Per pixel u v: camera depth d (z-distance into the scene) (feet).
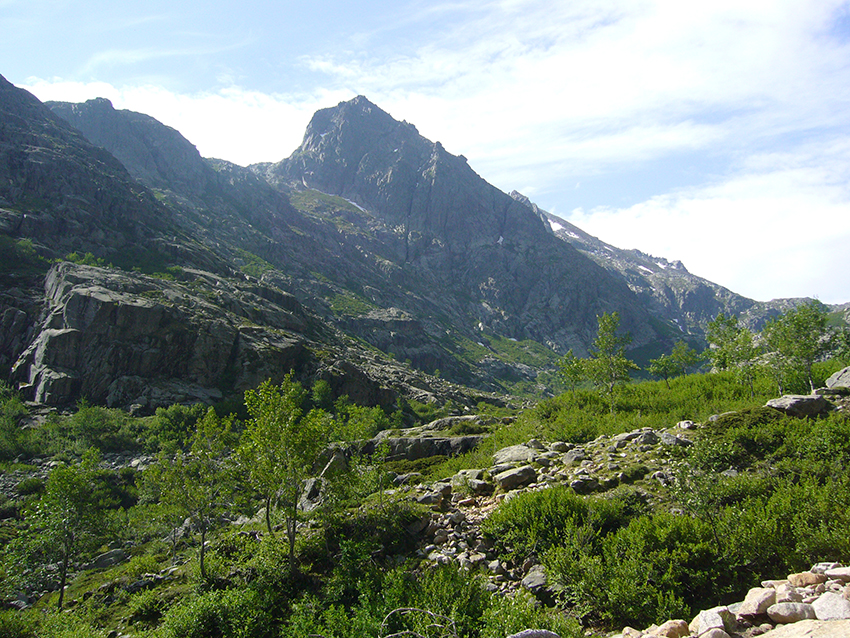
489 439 89.40
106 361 237.86
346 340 502.38
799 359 87.15
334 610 39.24
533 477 59.31
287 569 46.70
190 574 50.65
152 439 191.93
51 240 357.82
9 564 68.95
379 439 99.09
